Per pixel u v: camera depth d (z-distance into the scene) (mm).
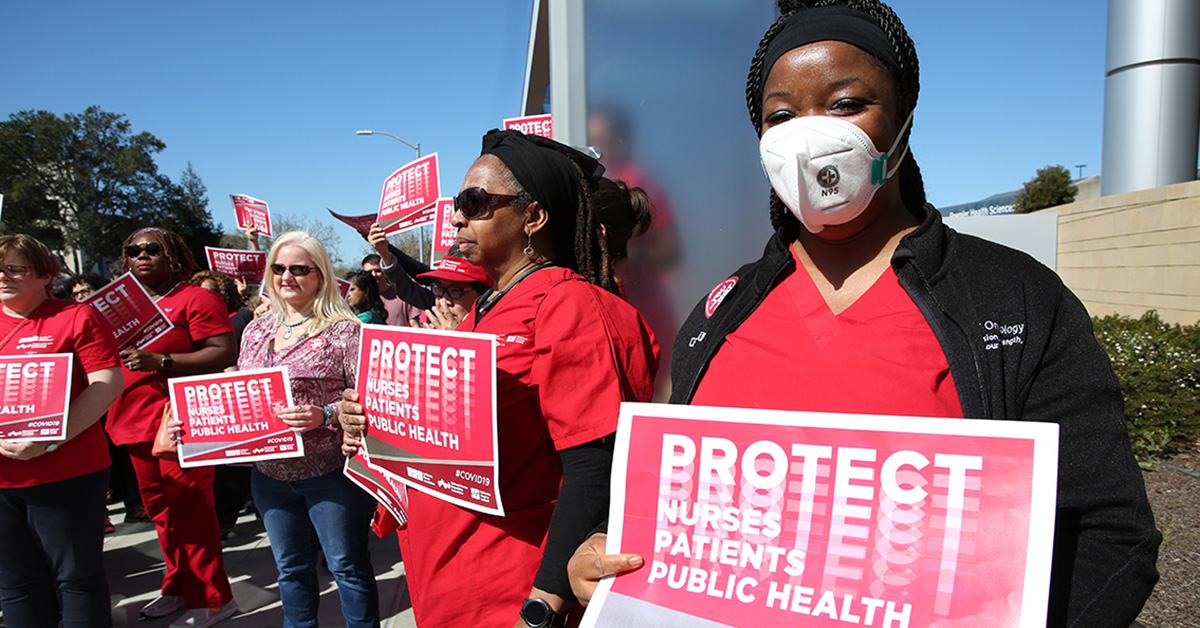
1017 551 812
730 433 1009
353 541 2766
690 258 2402
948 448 863
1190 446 5473
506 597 1601
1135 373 5617
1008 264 955
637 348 1616
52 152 48125
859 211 996
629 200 2180
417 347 1706
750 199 2395
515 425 1604
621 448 1087
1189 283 7961
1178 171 9672
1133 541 819
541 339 1517
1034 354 887
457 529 1651
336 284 3074
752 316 1130
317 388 2832
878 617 875
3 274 2859
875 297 1005
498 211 1733
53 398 2770
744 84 2395
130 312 3547
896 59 1013
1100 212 10102
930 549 859
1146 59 9586
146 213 52125
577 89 2361
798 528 943
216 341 3854
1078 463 852
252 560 4625
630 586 1046
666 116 2383
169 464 3414
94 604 2953
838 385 978
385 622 3684
